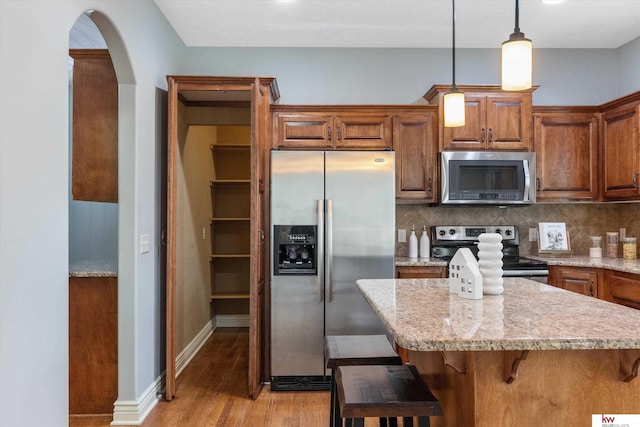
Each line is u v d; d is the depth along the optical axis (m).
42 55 1.71
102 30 2.44
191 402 3.00
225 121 3.85
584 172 3.80
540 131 3.79
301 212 3.30
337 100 4.07
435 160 3.75
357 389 1.59
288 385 3.27
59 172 1.82
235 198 5.23
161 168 3.20
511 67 1.67
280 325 3.29
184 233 3.74
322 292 3.29
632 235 3.92
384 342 2.33
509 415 1.58
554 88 4.11
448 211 4.09
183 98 3.68
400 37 3.84
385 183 3.33
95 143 2.84
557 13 3.35
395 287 2.28
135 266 2.71
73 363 2.78
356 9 3.30
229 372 3.60
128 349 2.70
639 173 3.35
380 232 3.33
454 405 1.78
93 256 4.11
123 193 2.71
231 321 5.17
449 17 3.43
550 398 1.59
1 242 1.48
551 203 4.11
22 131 1.59
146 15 2.92
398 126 3.71
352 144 3.68
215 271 5.16
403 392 1.57
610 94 4.12
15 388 1.55
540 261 3.62
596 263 3.41
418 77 4.09
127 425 2.66
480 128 3.73
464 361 1.63
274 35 3.79
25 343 1.60
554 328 1.43
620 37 3.85
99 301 2.78
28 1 1.62
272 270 3.29
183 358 3.71
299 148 3.65
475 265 1.99
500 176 3.71
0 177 1.48
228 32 3.71
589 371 1.59
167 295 3.03
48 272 1.74
